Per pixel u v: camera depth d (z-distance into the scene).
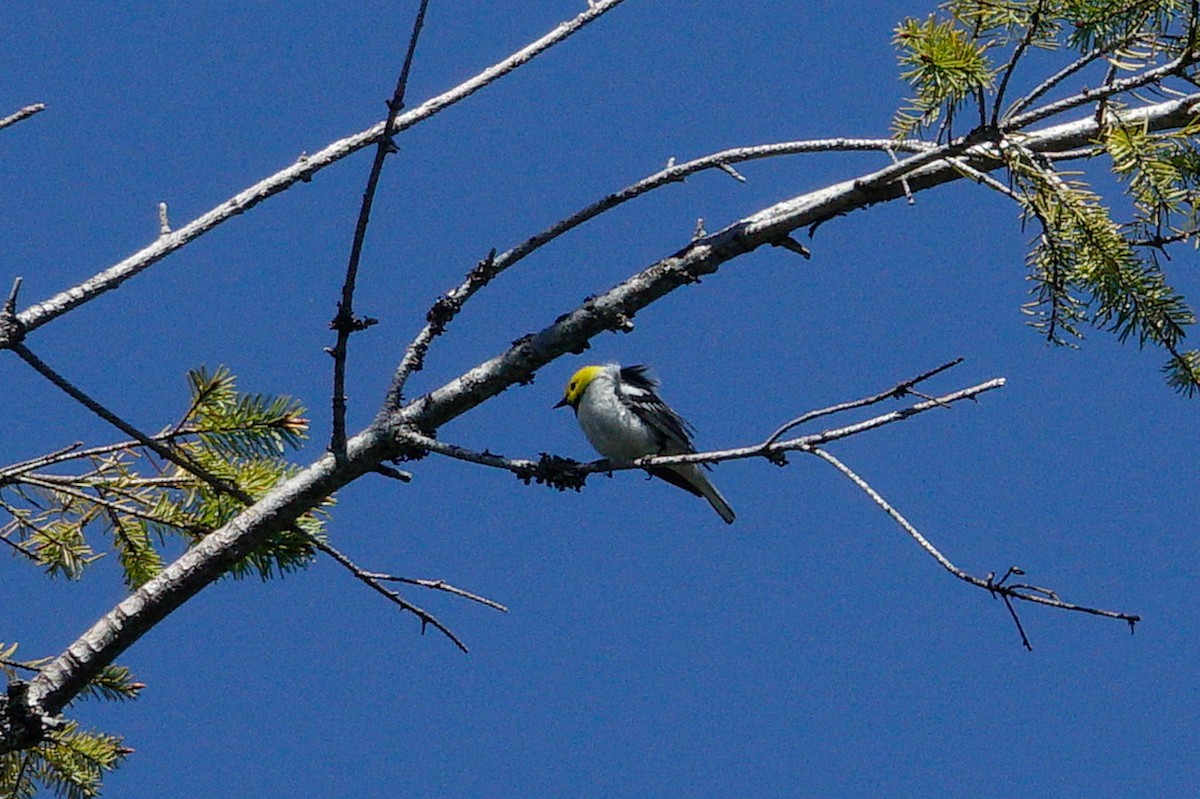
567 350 11.80
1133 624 8.31
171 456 10.84
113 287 10.59
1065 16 9.69
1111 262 9.95
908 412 9.03
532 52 11.46
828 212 11.53
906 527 8.91
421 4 9.68
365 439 11.37
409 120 11.20
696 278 11.80
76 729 11.48
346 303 10.57
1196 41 9.54
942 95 9.95
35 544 11.62
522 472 10.72
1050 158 10.13
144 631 11.17
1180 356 10.21
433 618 11.11
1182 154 9.93
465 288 11.82
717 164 11.77
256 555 11.66
